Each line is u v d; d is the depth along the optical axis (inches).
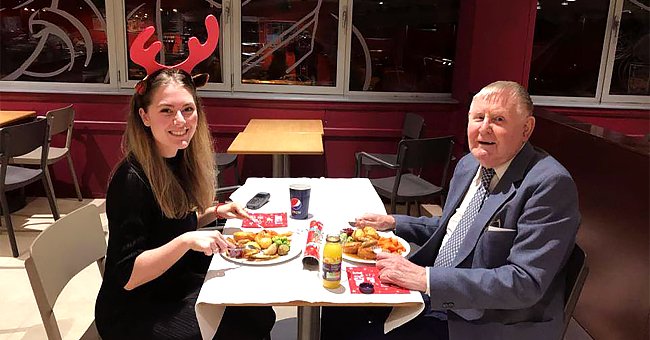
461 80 173.2
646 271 84.1
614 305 92.5
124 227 60.0
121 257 59.4
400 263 59.3
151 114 61.4
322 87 181.0
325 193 90.0
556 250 55.8
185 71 66.3
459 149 175.8
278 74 179.9
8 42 171.3
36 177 141.3
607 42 182.9
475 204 66.6
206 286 56.2
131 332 61.4
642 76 186.5
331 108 175.5
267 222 74.7
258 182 95.9
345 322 70.8
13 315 103.6
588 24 181.5
